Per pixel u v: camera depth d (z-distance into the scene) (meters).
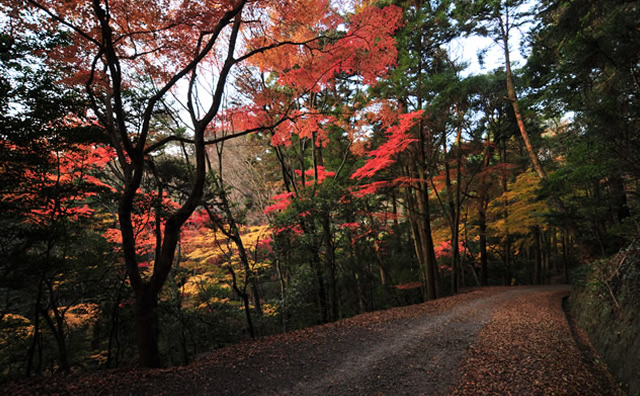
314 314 11.41
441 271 20.67
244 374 5.14
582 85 7.51
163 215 7.68
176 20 6.14
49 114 5.80
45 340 9.28
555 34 7.92
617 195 10.95
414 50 13.29
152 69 7.50
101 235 10.76
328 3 7.59
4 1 5.18
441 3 12.95
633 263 6.41
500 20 14.80
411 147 13.66
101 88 7.26
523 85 15.16
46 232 5.68
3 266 5.46
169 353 9.70
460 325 8.05
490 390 4.36
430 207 17.53
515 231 17.95
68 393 4.19
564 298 12.14
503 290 15.16
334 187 10.44
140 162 5.94
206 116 6.62
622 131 6.55
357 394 4.43
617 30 6.05
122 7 5.79
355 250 13.19
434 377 4.88
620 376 5.01
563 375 4.88
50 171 6.77
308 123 9.85
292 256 10.66
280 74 8.76
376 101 10.97
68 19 5.82
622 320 5.93
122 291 8.76
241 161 16.47
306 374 5.15
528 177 16.44
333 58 7.95
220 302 10.66
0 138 5.28
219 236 11.98
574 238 12.44
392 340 6.89
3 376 7.95
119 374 4.95
